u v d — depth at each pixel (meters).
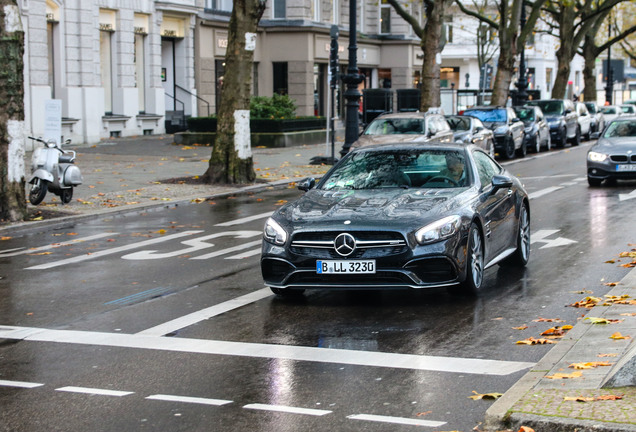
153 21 39.09
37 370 6.99
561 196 18.53
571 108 38.47
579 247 12.19
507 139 29.77
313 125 37.06
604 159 20.14
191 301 9.45
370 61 55.50
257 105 35.03
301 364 6.96
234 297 9.61
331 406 5.93
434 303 9.07
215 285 10.28
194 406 6.00
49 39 33.22
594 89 60.16
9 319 8.83
